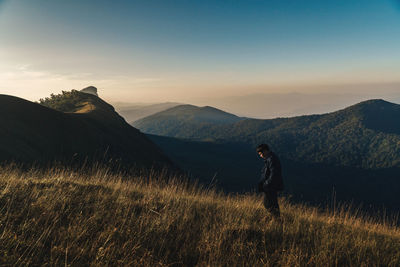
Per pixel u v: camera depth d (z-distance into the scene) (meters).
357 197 148.50
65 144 32.12
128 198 4.55
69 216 3.38
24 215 3.21
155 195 5.11
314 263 3.05
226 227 3.75
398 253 3.66
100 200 4.18
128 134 55.41
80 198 4.09
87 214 3.50
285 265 2.82
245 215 4.67
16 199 3.62
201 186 6.53
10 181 4.38
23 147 22.64
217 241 3.19
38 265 2.37
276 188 4.68
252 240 3.57
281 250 3.27
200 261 2.86
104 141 39.34
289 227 4.26
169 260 2.84
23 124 30.70
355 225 5.07
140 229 3.22
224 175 133.25
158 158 51.50
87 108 64.44
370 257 3.48
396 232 5.29
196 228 3.71
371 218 5.73
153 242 3.13
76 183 4.97
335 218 5.30
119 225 3.31
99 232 3.04
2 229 2.81
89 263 2.50
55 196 3.88
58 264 2.42
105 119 55.19
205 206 5.00
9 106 32.91
